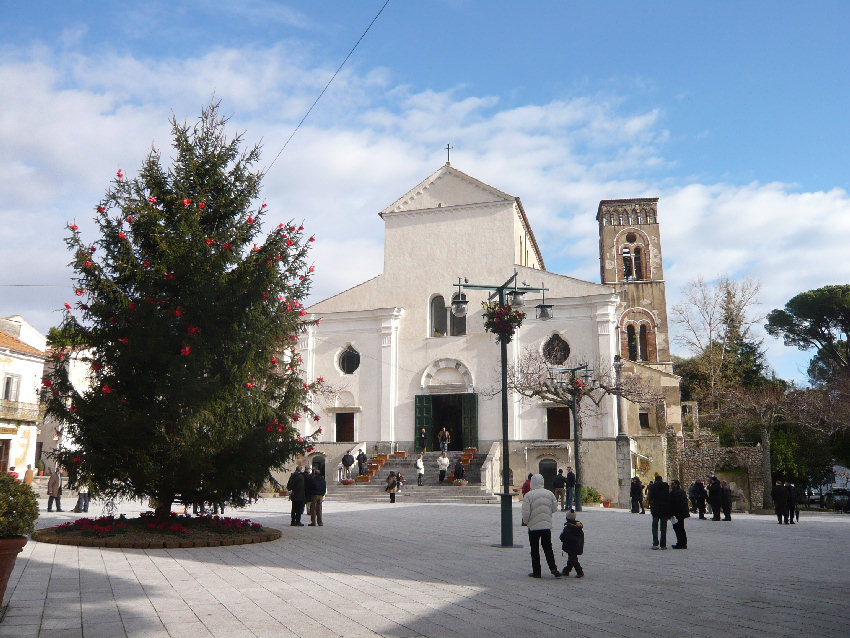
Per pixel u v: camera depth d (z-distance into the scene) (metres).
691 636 7.70
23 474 38.34
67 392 16.33
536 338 41.50
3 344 37.97
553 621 8.34
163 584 10.44
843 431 49.69
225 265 17.00
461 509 29.67
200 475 16.17
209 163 17.80
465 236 44.38
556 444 38.91
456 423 44.44
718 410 53.22
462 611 8.84
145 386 16.20
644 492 38.31
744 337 64.50
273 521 23.25
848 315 61.00
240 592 9.93
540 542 11.92
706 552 15.87
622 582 11.33
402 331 44.06
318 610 8.77
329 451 41.88
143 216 16.75
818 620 8.57
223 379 16.38
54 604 8.87
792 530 23.06
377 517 25.17
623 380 39.59
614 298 40.56
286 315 17.77
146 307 16.06
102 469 15.67
